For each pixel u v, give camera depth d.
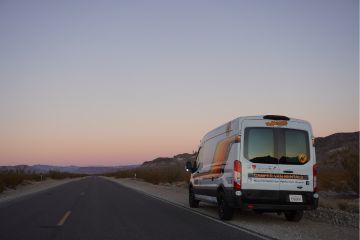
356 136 74.00
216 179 14.10
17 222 12.75
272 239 9.87
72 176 114.69
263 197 12.27
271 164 12.37
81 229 11.33
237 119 12.82
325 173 36.44
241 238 9.94
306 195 12.45
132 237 10.07
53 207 17.77
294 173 12.43
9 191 35.16
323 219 14.16
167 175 50.28
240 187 12.25
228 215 13.11
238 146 12.42
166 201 21.28
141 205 18.80
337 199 22.20
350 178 24.83
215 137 15.13
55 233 10.64
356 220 13.54
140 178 74.00
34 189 37.06
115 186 41.00
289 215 13.68
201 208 17.52
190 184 17.98
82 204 19.25
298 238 10.19
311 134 12.77
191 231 10.98
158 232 10.82
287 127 12.64
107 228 11.51
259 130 12.52
